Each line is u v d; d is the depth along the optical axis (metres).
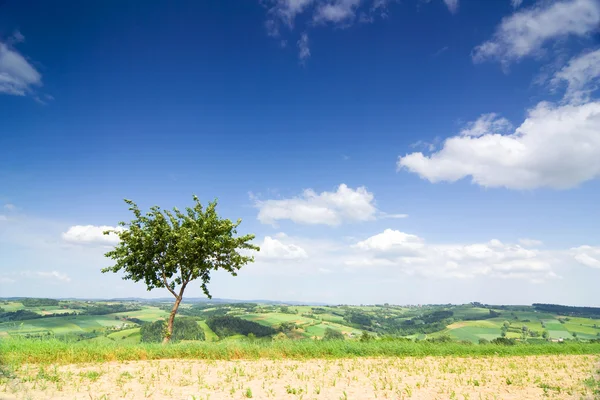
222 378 14.77
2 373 13.11
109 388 12.33
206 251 27.59
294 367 17.66
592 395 13.24
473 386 14.57
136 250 27.17
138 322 135.88
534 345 29.73
